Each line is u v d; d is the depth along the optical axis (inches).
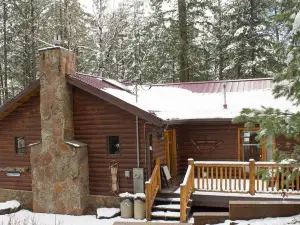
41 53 529.7
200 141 605.3
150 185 466.6
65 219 497.7
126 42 1165.7
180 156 617.9
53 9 1066.7
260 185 505.0
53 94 523.8
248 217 401.4
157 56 951.6
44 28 1056.2
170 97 644.1
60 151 521.3
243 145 582.6
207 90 681.6
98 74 941.8
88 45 1030.4
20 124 583.2
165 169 525.7
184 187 446.9
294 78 290.2
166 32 906.1
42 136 533.0
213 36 1096.8
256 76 968.3
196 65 986.1
